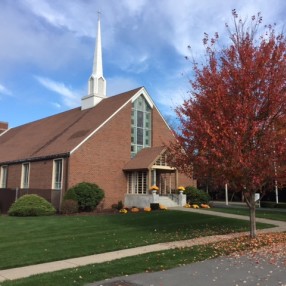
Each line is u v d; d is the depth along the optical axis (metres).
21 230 15.89
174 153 14.29
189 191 29.53
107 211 25.84
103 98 34.44
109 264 9.45
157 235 14.37
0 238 13.83
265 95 12.41
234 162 11.90
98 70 34.62
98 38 35.19
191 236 14.18
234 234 14.65
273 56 12.58
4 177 35.00
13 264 9.79
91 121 30.22
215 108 12.50
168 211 23.19
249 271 8.56
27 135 38.41
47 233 15.02
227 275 8.23
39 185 29.09
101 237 13.85
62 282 7.80
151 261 9.64
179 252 10.83
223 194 51.72
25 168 31.92
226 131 11.99
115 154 28.55
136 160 28.80
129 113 30.06
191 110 13.41
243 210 25.78
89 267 9.20
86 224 17.72
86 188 25.12
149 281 7.81
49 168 28.14
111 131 28.55
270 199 38.69
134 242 12.82
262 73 12.41
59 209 25.34
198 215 20.75
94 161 27.19
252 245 11.85
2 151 37.81
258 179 12.09
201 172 13.22
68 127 32.34
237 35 13.35
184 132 13.43
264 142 12.12
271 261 9.57
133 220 19.08
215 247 11.58
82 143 26.67
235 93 12.74
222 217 20.11
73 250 11.47
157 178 30.42
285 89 12.52
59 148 28.25
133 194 27.95
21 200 23.52
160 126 32.44
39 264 9.93
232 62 13.06
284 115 12.36
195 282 7.70
